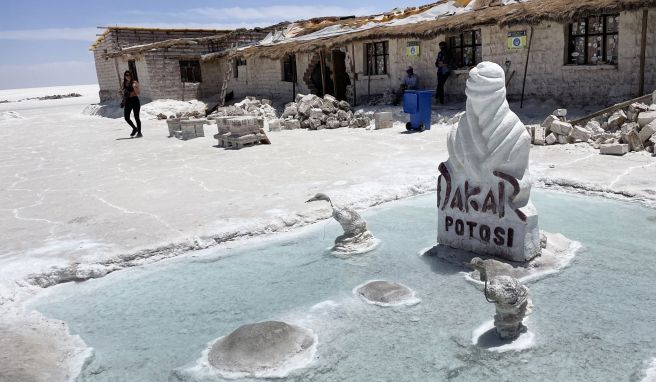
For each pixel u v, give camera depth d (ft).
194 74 94.58
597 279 17.08
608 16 42.22
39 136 62.23
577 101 44.75
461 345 13.88
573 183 26.68
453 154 19.39
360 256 20.12
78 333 15.53
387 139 43.65
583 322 14.61
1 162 43.14
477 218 19.16
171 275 19.17
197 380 13.05
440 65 53.42
